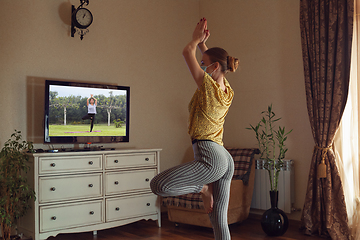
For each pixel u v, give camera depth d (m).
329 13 3.46
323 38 3.50
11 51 3.44
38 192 3.04
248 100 4.47
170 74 4.75
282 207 3.85
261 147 4.27
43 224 3.04
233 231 3.59
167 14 4.76
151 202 3.78
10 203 3.07
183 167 1.58
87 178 3.33
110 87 3.94
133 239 3.32
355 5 3.40
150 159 3.80
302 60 3.94
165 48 4.71
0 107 3.36
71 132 3.65
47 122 3.49
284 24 4.12
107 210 3.44
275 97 4.18
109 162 3.49
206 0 5.07
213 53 1.73
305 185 3.84
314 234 3.45
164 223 4.00
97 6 4.06
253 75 4.43
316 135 3.53
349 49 3.34
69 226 3.19
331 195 3.33
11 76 3.43
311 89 3.62
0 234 3.16
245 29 4.54
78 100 3.70
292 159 3.96
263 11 4.35
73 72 3.84
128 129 4.07
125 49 4.28
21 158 3.07
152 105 4.51
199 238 3.34
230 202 3.57
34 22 3.59
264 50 4.32
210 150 1.59
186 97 4.93
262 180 4.07
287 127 4.04
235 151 4.13
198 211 3.55
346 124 3.40
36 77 3.58
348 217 3.30
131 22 4.36
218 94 1.60
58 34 3.75
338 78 3.37
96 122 3.82
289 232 3.54
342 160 3.40
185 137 4.88
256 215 4.23
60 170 3.17
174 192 1.58
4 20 3.41
